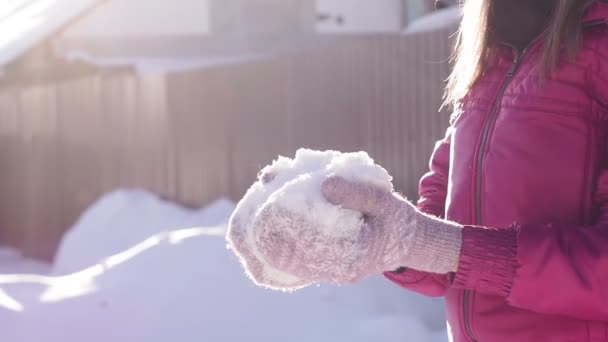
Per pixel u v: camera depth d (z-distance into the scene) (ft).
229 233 4.27
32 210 42.39
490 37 5.47
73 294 14.44
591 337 4.71
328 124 26.43
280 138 28.63
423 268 4.23
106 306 13.80
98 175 37.73
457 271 4.25
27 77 40.96
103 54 44.68
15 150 43.57
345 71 25.64
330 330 13.93
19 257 42.60
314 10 44.39
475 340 5.14
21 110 42.78
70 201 39.63
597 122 4.86
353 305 14.74
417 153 22.99
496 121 5.10
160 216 27.73
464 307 5.14
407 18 44.80
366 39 24.76
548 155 4.84
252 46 44.42
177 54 44.75
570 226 4.37
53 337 13.20
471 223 5.14
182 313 13.79
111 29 44.73
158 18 44.83
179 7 44.78
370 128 24.70
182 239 15.70
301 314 14.20
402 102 23.47
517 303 4.31
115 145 36.60
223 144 31.24
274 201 3.94
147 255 15.43
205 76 31.96
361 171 4.05
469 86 5.52
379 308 14.92
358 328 13.84
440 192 5.89
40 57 40.50
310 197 3.91
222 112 31.19
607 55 4.78
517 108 5.00
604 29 4.84
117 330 13.43
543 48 4.94
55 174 40.50
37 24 42.19
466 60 5.61
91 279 15.26
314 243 3.88
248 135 30.07
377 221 4.03
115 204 29.32
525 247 4.24
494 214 4.98
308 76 27.25
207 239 15.46
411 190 23.24
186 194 33.04
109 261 16.15
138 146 35.42
